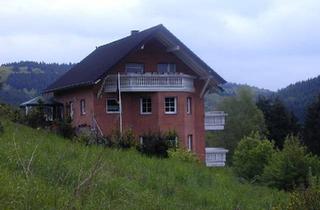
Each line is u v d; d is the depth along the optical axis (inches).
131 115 1552.7
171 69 1598.2
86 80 1544.0
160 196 418.0
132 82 1492.4
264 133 2888.8
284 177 1016.2
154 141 906.1
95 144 804.6
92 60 1809.8
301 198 360.2
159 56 1583.4
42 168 370.9
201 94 1626.5
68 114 1755.7
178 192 474.0
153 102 1524.4
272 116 2942.9
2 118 853.2
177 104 1531.7
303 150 1048.8
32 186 294.4
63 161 421.4
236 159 1764.3
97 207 291.1
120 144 872.9
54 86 1876.2
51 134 844.6
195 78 1620.3
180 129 1534.2
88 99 1588.3
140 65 1561.3
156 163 638.5
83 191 299.1
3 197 262.4
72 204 272.1
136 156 685.3
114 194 356.8
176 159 831.1
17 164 354.6
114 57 1526.8
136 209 329.7
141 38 1519.4
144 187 444.5
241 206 474.0
